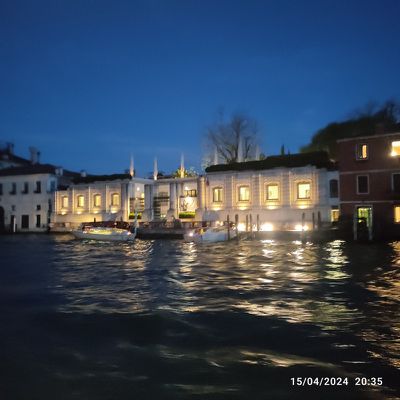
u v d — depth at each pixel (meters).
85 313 11.31
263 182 44.34
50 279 17.22
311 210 41.38
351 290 14.04
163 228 43.88
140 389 6.55
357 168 38.78
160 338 9.08
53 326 10.10
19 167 64.94
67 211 57.00
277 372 7.17
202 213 46.47
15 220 61.00
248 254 26.58
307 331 9.44
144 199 53.44
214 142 58.44
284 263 21.45
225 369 7.30
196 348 8.40
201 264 21.67
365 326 9.80
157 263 22.48
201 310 11.51
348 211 38.91
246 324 10.05
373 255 24.50
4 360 7.82
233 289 14.50
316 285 15.01
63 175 63.31
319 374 7.07
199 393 6.41
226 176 46.50
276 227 42.84
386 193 37.31
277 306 11.86
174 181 50.94
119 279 17.08
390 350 8.20
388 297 12.92
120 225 46.06
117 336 9.25
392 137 37.47
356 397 6.28
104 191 54.09
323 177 41.00
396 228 35.91
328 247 30.41
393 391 6.46
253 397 6.28
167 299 13.01
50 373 7.19
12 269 20.50
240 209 45.25
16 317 10.96
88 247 34.47
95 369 7.35
